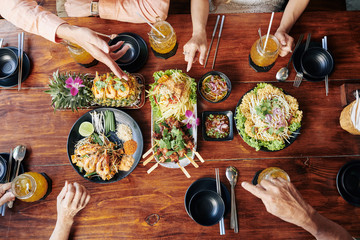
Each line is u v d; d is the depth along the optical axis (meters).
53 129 0.96
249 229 0.88
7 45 1.00
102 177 0.87
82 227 0.90
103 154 0.88
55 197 0.92
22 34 1.00
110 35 0.99
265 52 0.83
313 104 0.94
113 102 0.88
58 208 0.85
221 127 0.91
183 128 0.92
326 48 0.94
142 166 0.93
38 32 0.87
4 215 0.91
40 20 0.84
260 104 0.86
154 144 0.90
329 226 0.75
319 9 1.42
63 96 0.85
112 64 0.83
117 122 0.94
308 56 0.93
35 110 0.98
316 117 0.93
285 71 0.93
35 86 0.99
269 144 0.87
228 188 0.91
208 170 0.92
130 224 0.90
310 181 0.90
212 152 0.93
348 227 0.86
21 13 0.84
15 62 0.98
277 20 0.98
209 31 0.98
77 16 1.09
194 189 0.91
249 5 1.15
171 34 0.85
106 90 0.84
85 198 0.85
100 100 0.88
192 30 0.99
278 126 0.84
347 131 0.92
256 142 0.86
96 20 1.00
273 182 0.75
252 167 0.92
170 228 0.90
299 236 0.87
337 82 0.94
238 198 0.90
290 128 0.88
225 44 0.98
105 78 0.87
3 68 0.98
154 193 0.91
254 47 0.88
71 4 1.07
